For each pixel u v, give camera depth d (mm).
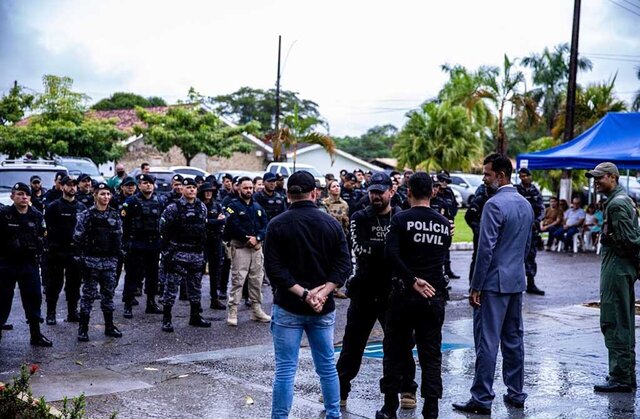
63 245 9844
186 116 34000
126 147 37125
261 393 6781
